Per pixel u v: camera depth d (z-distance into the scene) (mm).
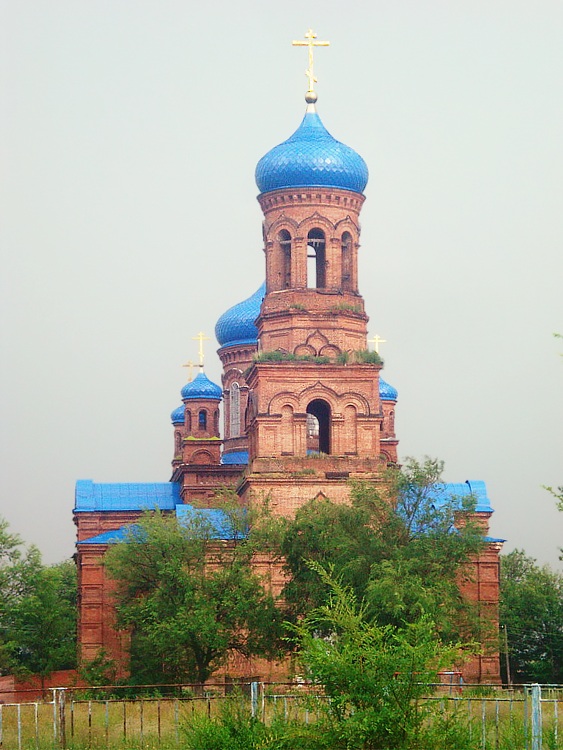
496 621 86625
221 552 79562
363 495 77188
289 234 90375
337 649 40969
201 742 41531
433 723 40500
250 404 90750
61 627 94438
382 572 71688
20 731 47844
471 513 80375
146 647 76938
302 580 76375
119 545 83188
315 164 89625
